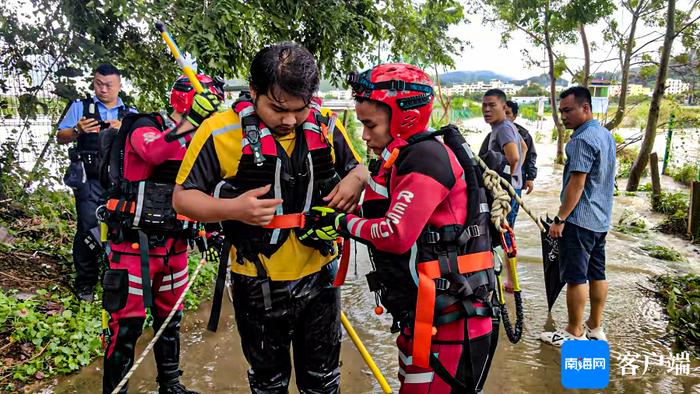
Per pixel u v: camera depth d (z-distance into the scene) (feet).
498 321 7.01
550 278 13.03
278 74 5.99
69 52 18.06
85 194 13.48
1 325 11.74
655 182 29.14
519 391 10.78
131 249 9.12
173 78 19.86
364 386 10.80
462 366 6.60
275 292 7.00
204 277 15.89
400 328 7.03
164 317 9.91
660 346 12.87
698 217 22.74
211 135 6.55
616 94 70.54
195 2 17.21
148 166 9.07
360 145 41.75
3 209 18.24
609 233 23.80
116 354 9.07
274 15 19.61
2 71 18.20
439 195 6.14
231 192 6.64
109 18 18.49
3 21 17.15
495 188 6.72
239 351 12.21
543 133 76.59
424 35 25.52
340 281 7.27
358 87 6.57
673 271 18.42
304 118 6.58
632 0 40.78
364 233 6.41
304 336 7.53
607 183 12.14
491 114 15.52
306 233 6.86
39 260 15.78
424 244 6.45
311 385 7.69
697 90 40.70
